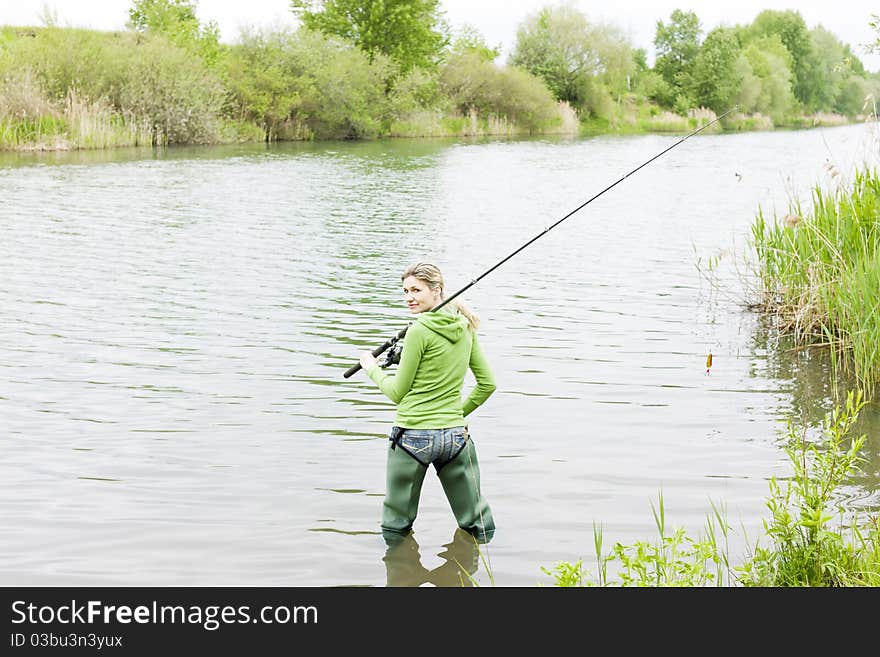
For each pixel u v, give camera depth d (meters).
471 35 69.50
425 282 5.59
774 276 11.27
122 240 16.23
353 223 18.88
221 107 41.78
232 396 8.07
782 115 84.38
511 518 5.78
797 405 7.98
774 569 4.95
